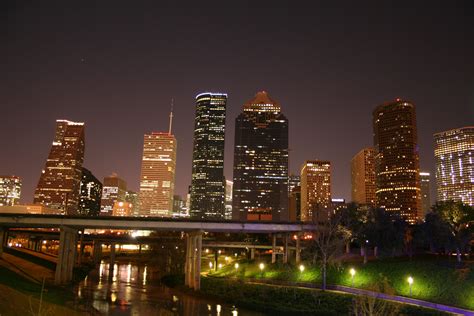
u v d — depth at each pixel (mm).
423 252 126438
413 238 120500
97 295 103438
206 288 113312
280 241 179375
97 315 76625
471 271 84438
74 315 72000
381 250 125188
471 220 121938
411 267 95750
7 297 64750
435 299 79375
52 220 114438
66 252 117438
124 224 116500
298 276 117500
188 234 126500
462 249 106375
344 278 104312
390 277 94562
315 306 84188
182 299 102250
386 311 69750
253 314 83062
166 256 169750
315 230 128000
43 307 67938
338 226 117062
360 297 71062
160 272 173875
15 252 158500
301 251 153875
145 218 117625
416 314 71000
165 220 118000
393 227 119625
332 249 121188
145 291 116375
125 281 144000
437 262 96625
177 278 136375
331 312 79062
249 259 176375
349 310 74312
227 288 109000
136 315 79562
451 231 109688
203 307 90562
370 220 123938
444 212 124375
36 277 116000
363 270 104438
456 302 76250
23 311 60812
